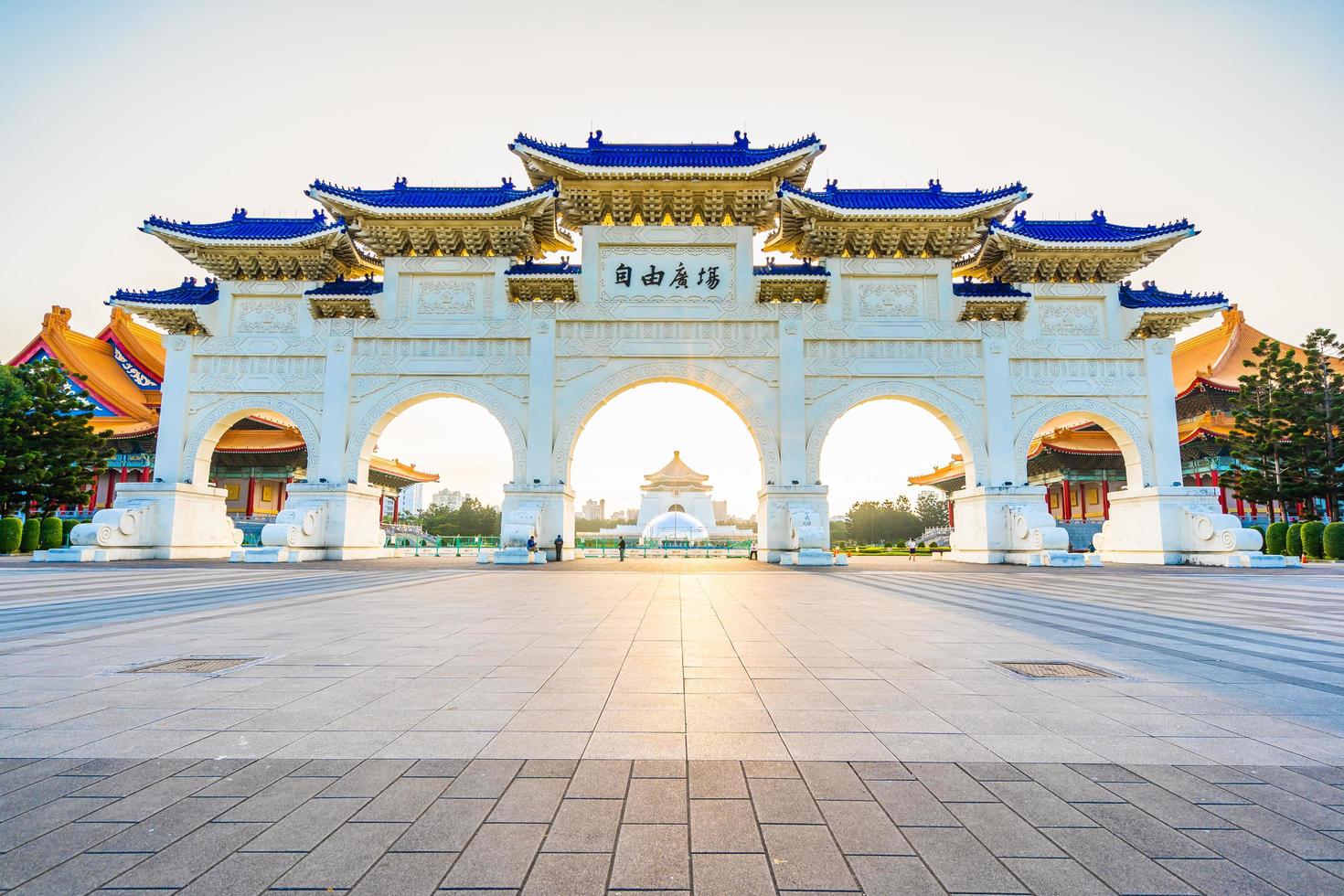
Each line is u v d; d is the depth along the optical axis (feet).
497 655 26.37
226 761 14.71
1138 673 23.59
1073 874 10.31
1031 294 100.17
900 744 15.99
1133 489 99.96
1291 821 12.09
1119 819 12.17
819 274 97.60
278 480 164.76
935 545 210.38
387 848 10.94
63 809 12.28
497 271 99.96
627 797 12.95
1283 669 24.25
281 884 9.90
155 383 154.92
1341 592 55.21
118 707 18.75
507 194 102.94
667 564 95.04
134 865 10.40
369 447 101.09
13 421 111.65
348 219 97.71
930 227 98.89
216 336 99.86
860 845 11.21
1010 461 97.60
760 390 98.43
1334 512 118.01
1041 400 99.30
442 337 99.09
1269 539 119.34
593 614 38.83
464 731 16.78
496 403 98.02
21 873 10.11
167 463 98.12
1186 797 13.10
